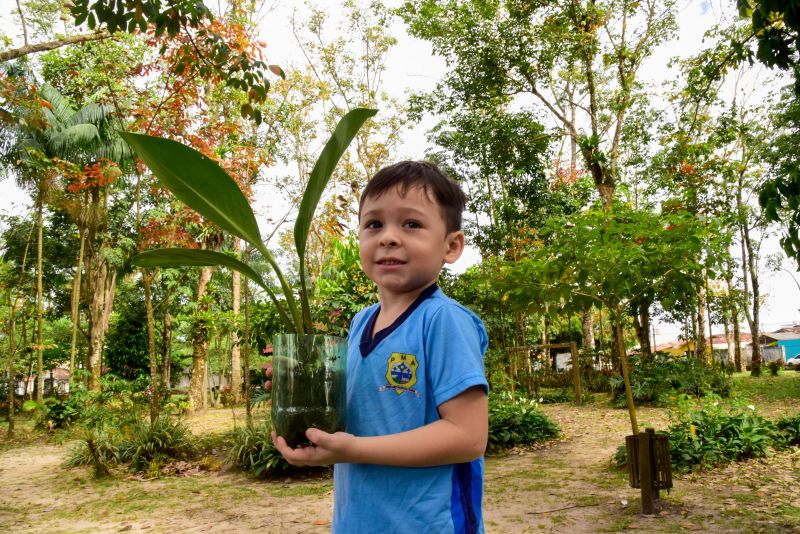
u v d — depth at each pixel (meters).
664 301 4.56
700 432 6.50
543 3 14.15
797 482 5.38
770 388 16.34
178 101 7.56
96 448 7.36
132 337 21.11
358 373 1.13
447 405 1.00
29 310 17.62
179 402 14.49
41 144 13.73
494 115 15.77
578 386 14.90
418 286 1.14
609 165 15.08
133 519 5.30
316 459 0.90
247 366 8.43
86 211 14.05
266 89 6.11
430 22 14.68
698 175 15.08
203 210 1.12
